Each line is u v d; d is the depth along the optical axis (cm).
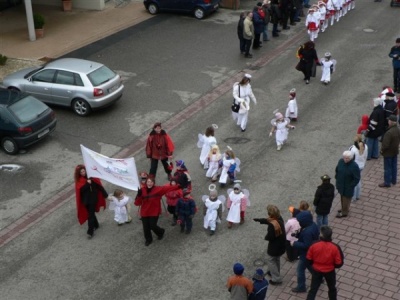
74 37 2767
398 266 1294
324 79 2236
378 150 1719
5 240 1445
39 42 2708
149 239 1396
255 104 2036
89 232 1436
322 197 1322
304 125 1934
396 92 2167
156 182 1652
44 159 1794
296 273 1281
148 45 2678
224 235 1423
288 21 2989
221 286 1263
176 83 2291
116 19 3022
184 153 1797
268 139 1861
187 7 3008
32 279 1311
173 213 1452
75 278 1308
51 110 1888
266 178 1647
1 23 2953
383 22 2953
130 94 2205
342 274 1272
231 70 2406
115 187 1639
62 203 1586
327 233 1110
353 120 1958
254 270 1304
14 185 1669
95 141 1888
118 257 1368
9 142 1805
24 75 2119
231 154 1595
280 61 2491
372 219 1457
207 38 2756
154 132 1605
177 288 1262
